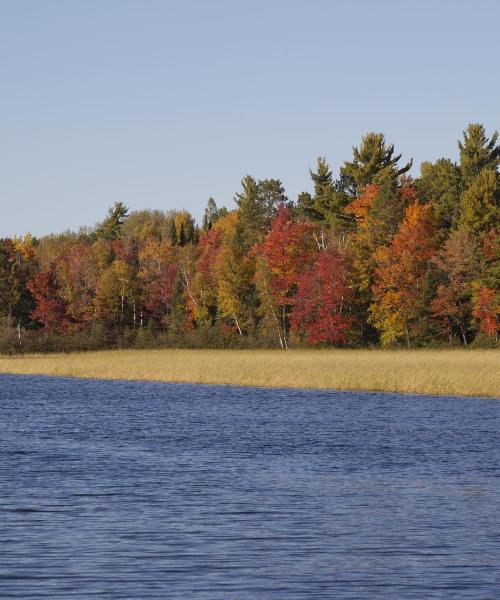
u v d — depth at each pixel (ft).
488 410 184.65
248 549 72.33
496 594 60.49
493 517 84.43
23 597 59.41
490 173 408.26
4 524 80.59
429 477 106.01
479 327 376.68
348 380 239.71
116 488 98.73
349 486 100.27
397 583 63.10
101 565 67.31
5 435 150.30
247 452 128.26
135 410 195.83
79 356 376.07
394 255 403.54
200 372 276.00
